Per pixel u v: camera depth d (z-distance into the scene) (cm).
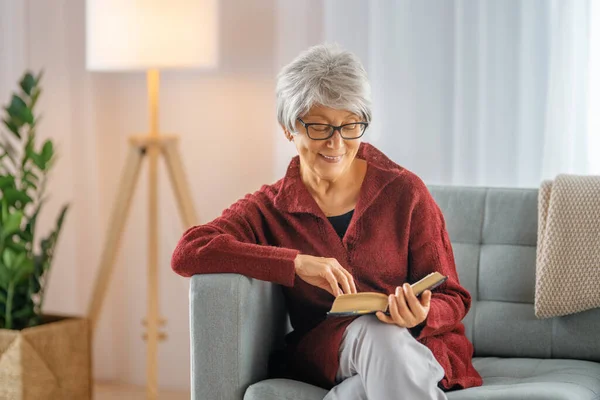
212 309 263
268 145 438
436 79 387
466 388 262
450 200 332
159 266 465
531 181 374
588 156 366
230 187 448
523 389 244
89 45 402
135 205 467
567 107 367
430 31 386
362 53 399
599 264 299
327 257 276
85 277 475
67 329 405
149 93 418
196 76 450
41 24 462
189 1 396
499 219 324
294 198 282
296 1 413
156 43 394
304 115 261
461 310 271
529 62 371
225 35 440
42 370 393
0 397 389
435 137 388
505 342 313
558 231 305
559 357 308
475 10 378
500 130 378
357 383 251
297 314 287
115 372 477
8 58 456
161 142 416
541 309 304
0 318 411
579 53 363
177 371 465
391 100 393
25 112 401
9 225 392
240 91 441
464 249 326
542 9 367
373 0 393
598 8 360
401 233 279
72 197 471
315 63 260
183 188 422
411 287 248
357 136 264
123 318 473
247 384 267
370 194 279
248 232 284
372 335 246
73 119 468
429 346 262
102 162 471
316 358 265
